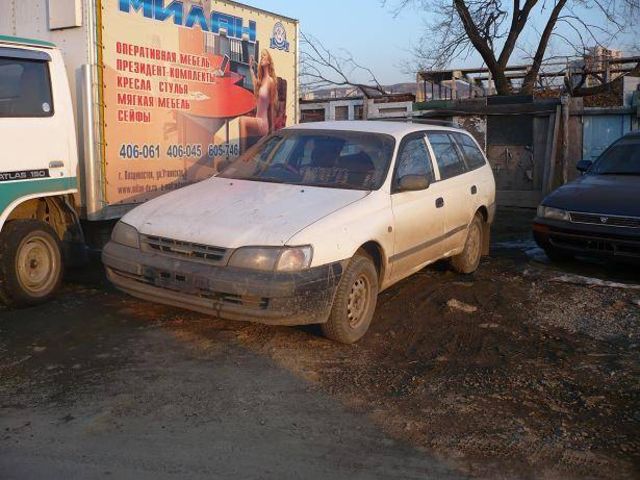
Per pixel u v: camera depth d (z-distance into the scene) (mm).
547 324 6062
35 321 5723
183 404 4203
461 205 7180
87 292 6602
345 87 18016
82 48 6445
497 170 15148
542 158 14703
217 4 7988
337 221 5145
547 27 19188
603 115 14062
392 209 5754
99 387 4422
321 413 4141
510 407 4301
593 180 8672
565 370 4965
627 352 5375
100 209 6633
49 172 6129
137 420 3973
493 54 19594
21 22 6719
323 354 5133
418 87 21500
